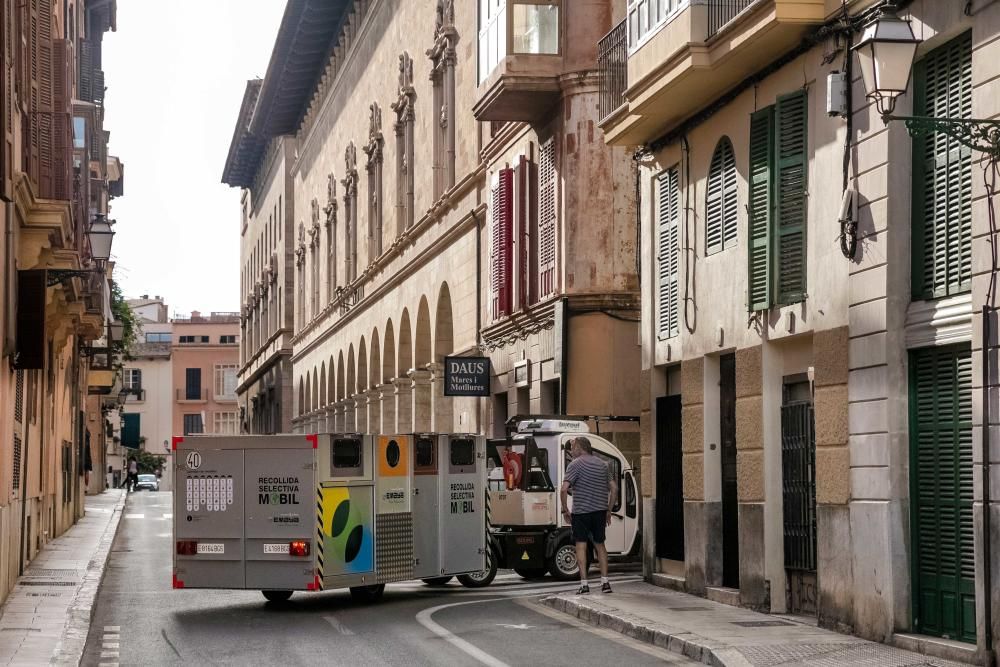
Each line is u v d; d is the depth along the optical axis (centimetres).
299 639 1611
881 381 1492
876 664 1333
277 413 8631
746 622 1664
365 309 5675
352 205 6050
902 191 1484
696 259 2059
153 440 14312
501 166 3538
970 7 1348
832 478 1600
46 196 2347
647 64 2027
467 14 3944
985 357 1314
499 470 2434
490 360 3641
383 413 5219
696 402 2041
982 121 1262
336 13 6400
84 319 3531
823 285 1638
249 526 1923
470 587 2288
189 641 1612
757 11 1677
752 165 1844
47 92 2359
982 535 1316
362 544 1977
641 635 1606
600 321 2922
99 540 3466
